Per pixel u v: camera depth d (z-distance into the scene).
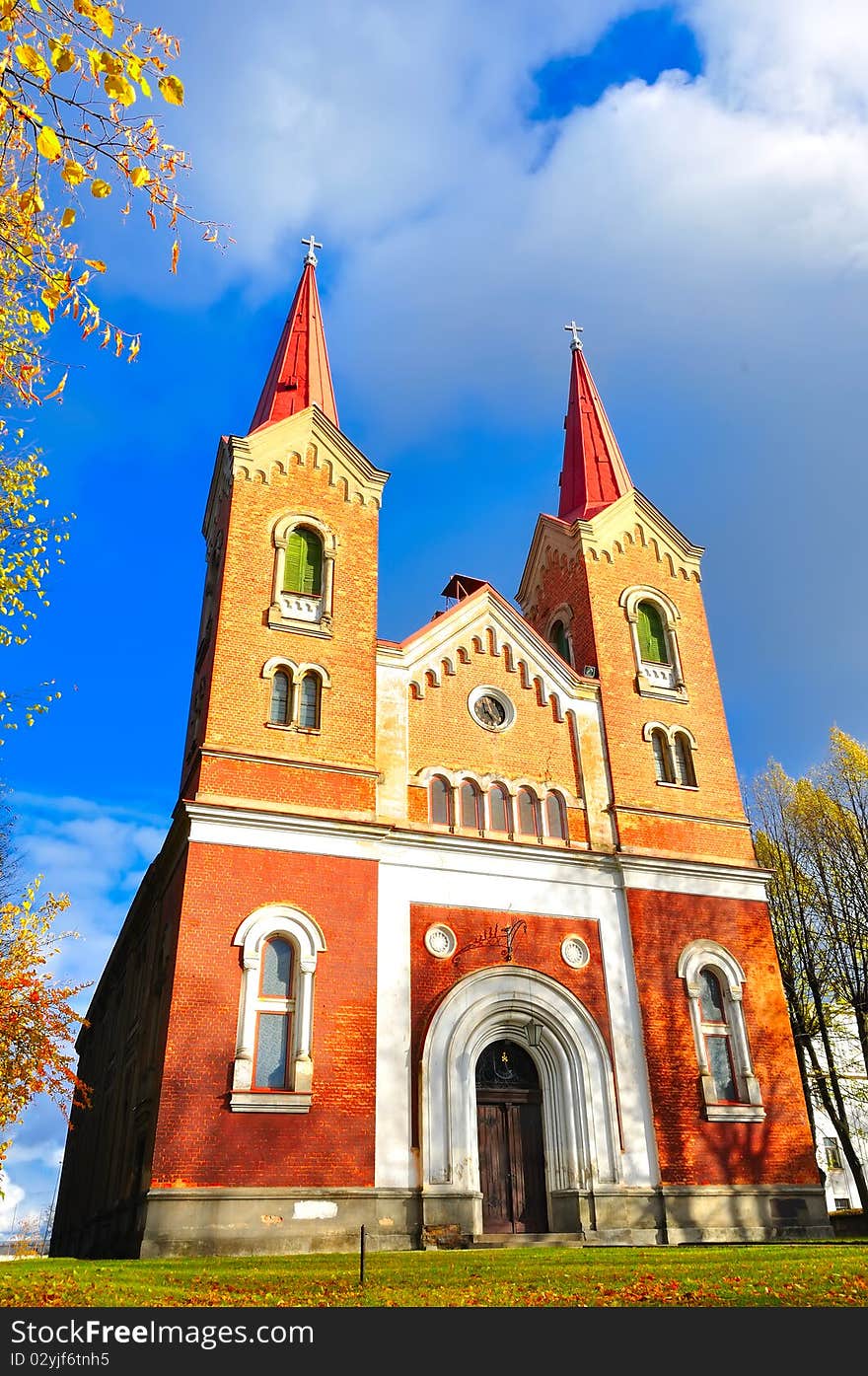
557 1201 24.17
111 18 8.24
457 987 24.50
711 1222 24.58
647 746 30.80
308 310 34.94
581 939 26.94
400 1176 22.03
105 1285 13.36
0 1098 21.23
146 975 28.14
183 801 23.42
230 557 27.06
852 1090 37.81
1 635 16.28
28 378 11.41
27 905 25.55
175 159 9.14
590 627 32.16
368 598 28.50
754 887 30.00
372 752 26.34
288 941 23.34
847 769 38.50
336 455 29.83
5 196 9.98
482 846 26.62
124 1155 26.16
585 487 36.62
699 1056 26.62
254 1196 20.38
